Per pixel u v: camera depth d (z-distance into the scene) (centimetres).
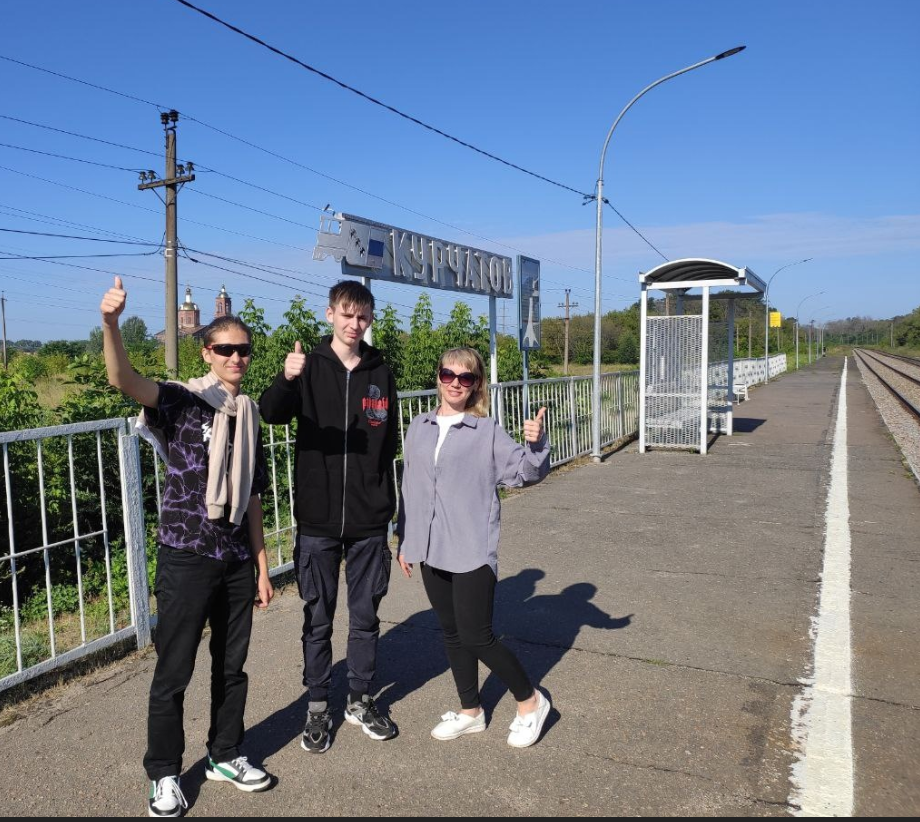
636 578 543
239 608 289
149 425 275
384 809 277
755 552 605
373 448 325
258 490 296
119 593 567
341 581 549
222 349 282
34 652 425
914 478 915
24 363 687
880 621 454
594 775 296
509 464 310
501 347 1501
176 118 1834
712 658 405
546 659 408
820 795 280
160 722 273
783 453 1142
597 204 1105
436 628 455
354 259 723
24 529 585
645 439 1183
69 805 280
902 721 335
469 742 324
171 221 1842
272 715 350
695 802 278
